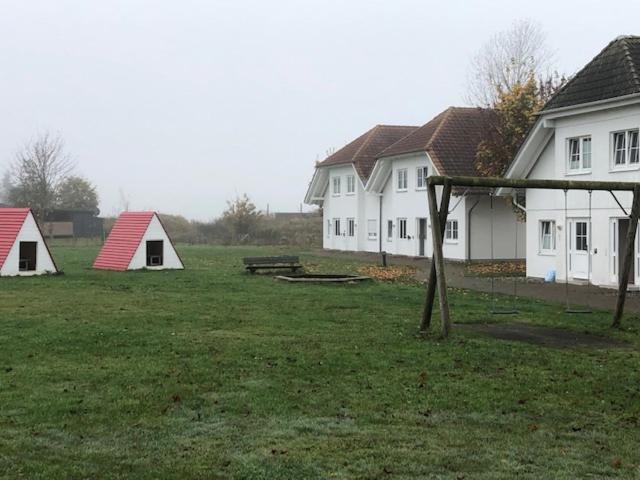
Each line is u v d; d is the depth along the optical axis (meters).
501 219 40.38
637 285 23.86
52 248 52.28
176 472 6.79
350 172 52.47
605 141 24.75
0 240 28.55
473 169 40.03
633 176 23.64
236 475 6.74
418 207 43.59
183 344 13.05
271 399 9.41
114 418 8.52
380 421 8.55
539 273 29.08
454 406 9.26
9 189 80.12
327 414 8.80
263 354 12.20
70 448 7.45
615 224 24.66
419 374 10.95
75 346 12.80
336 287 24.08
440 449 7.55
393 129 53.91
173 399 9.36
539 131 27.66
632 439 8.04
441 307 14.23
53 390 9.73
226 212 65.19
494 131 37.28
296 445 7.61
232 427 8.23
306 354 12.23
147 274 29.30
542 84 37.28
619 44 25.78
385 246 48.19
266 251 51.28
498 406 9.30
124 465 6.97
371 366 11.43
